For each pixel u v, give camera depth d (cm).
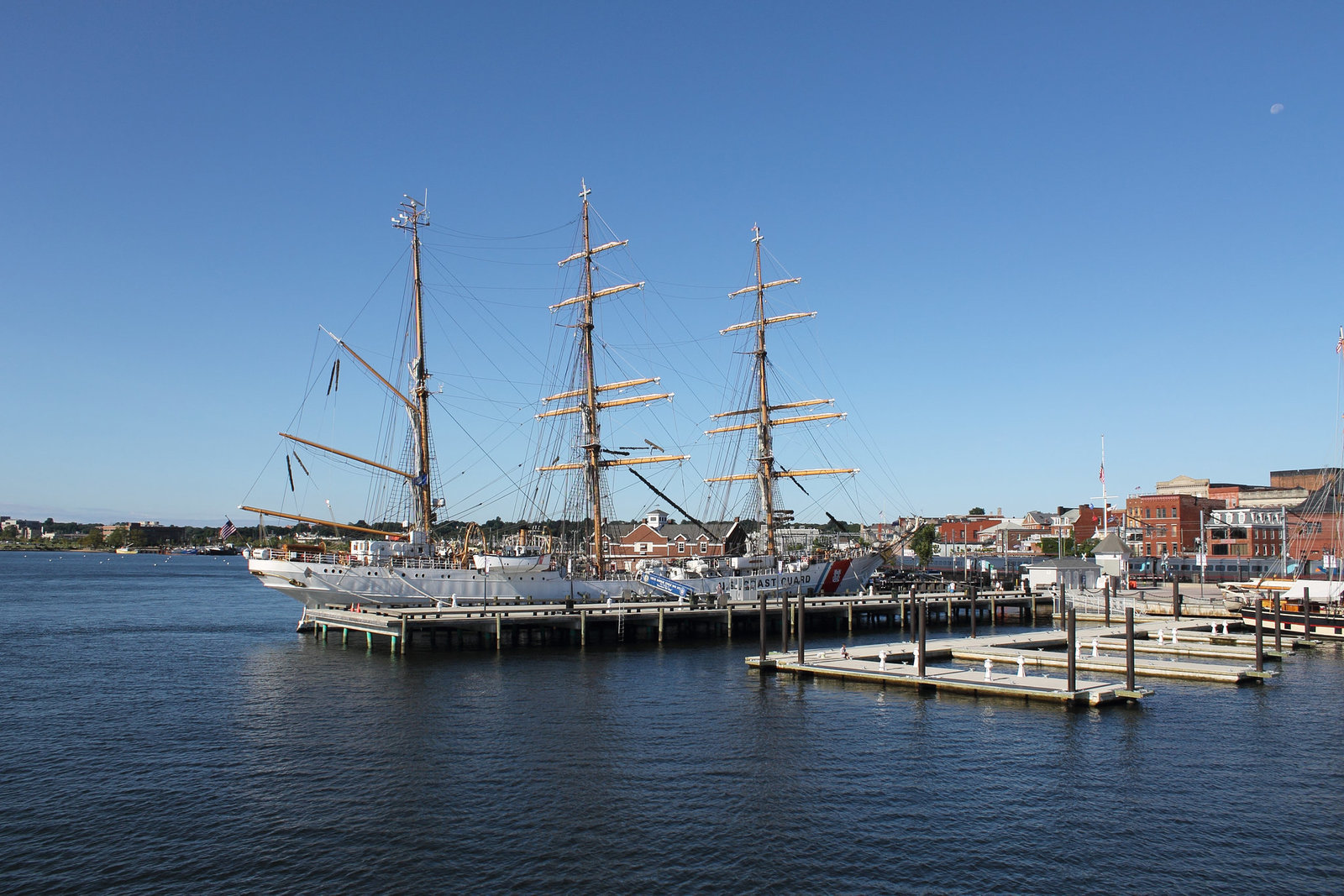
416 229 7875
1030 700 4284
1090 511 18188
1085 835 2556
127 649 6412
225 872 2308
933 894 2170
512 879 2255
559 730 3759
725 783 3025
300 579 6631
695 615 6888
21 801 2852
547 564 7212
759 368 9675
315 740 3606
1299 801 2855
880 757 3338
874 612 8119
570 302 8650
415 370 7744
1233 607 7788
